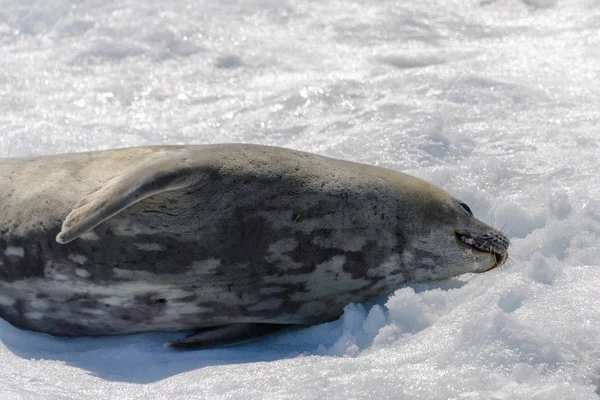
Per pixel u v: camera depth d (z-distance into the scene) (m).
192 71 35.28
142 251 18.19
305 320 19.55
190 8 40.69
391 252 19.75
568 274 18.48
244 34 38.69
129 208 17.97
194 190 18.16
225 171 18.44
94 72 35.00
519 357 15.59
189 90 33.75
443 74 34.31
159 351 18.33
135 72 35.06
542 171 25.78
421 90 32.97
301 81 34.31
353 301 19.66
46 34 38.09
